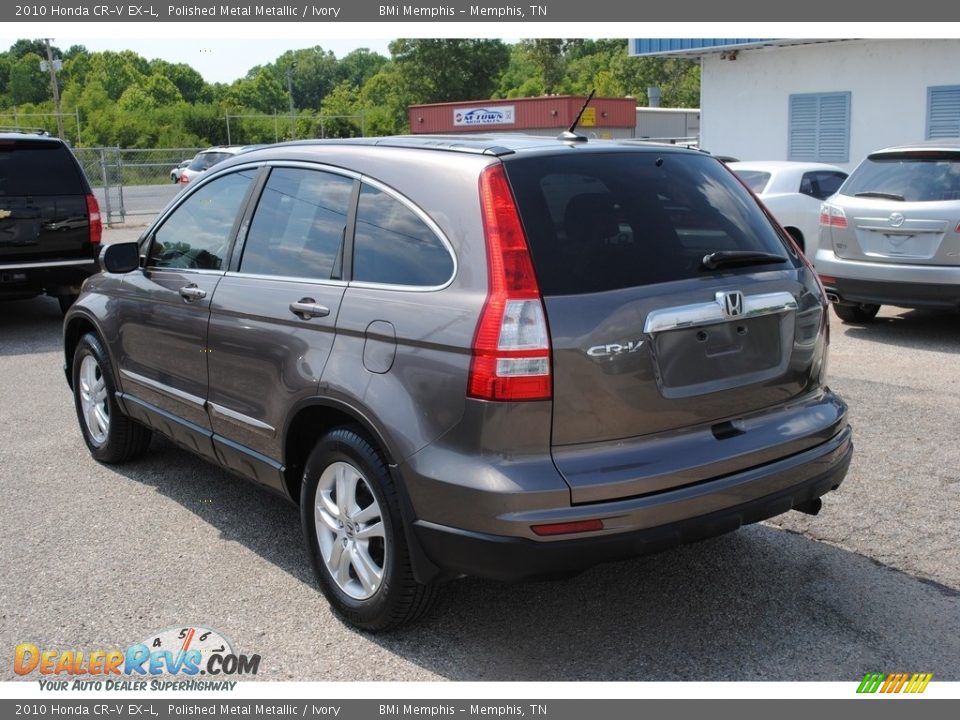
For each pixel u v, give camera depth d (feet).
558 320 9.89
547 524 9.71
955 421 20.06
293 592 12.98
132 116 252.83
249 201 14.03
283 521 15.51
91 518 15.64
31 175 31.17
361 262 11.68
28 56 379.96
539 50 348.18
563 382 9.86
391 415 10.62
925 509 15.42
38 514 15.81
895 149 28.32
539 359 9.79
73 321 18.42
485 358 9.87
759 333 11.31
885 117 59.98
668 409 10.47
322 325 11.76
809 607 12.35
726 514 10.58
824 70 62.28
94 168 114.42
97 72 378.12
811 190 40.88
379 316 11.03
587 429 10.05
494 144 11.18
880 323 31.68
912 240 27.17
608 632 11.84
